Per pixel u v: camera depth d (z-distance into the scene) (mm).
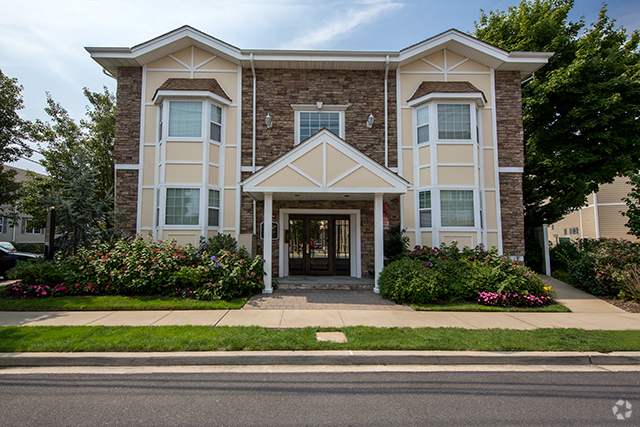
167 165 10117
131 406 3299
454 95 10336
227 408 3268
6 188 16203
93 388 3705
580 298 8625
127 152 10578
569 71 11680
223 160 10656
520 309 7375
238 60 10766
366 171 8453
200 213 10039
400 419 3086
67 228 8961
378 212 8656
